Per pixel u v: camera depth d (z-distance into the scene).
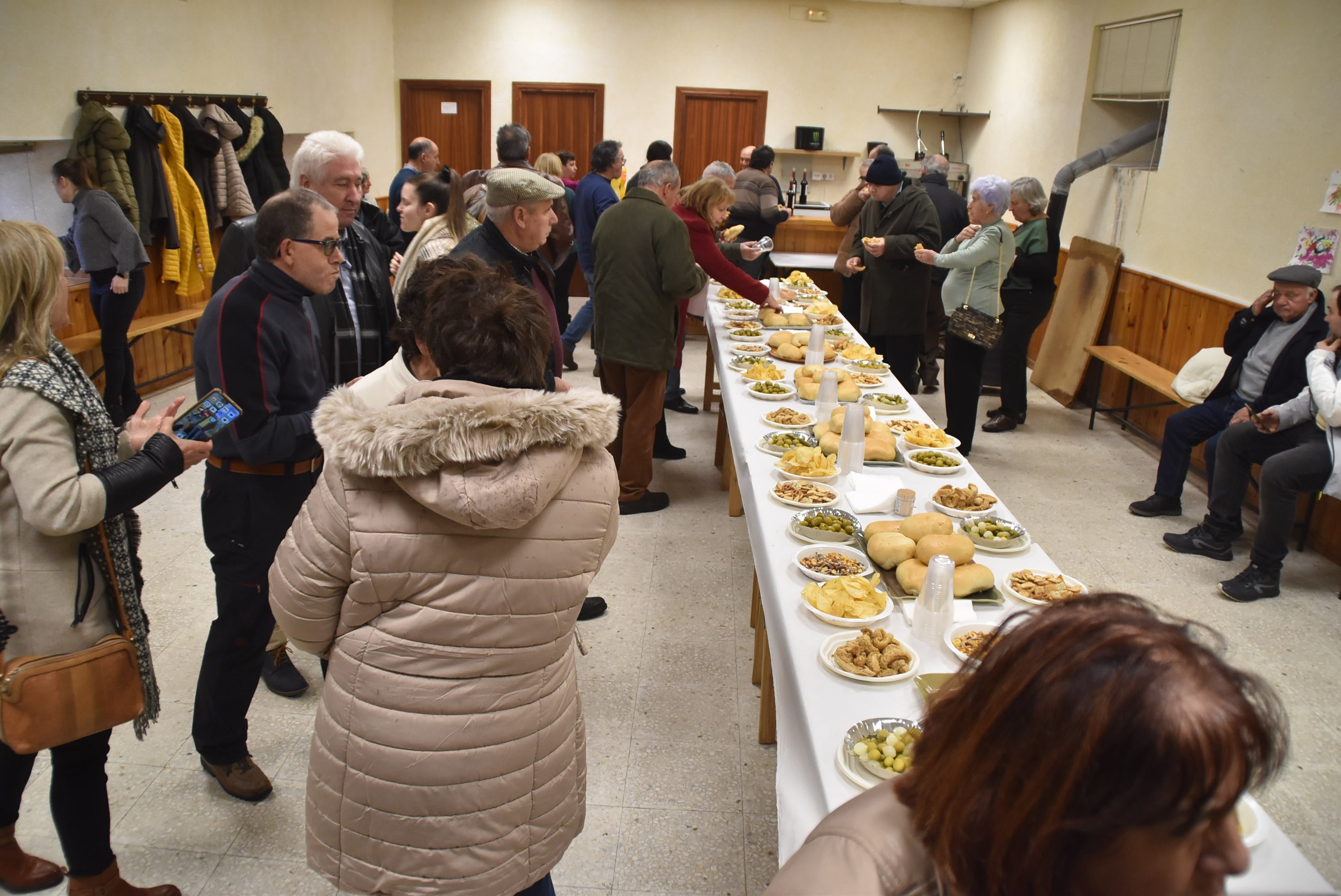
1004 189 4.27
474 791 1.30
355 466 1.14
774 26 9.12
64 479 1.42
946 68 9.19
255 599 2.06
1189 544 3.77
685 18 9.10
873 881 0.70
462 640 1.25
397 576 1.22
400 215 3.52
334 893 1.95
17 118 4.24
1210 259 4.78
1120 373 5.65
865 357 3.80
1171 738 0.57
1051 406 5.95
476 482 1.14
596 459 1.34
